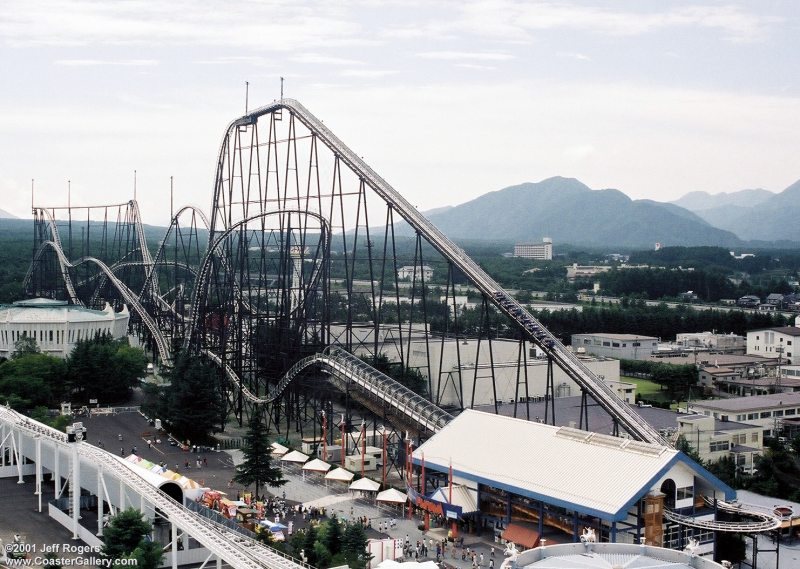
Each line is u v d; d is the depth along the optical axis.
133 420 174.12
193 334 198.88
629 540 96.69
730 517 105.25
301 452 143.88
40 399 180.25
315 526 101.12
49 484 127.88
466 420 123.12
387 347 197.88
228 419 177.12
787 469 142.25
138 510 94.44
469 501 110.19
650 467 98.50
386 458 138.12
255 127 191.12
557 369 196.00
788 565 105.50
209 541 82.25
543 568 67.25
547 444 110.38
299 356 165.50
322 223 166.88
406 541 104.62
